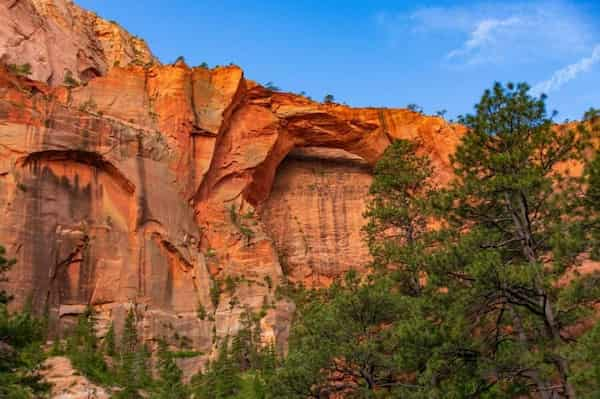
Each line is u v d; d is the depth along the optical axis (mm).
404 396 23078
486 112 24406
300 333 26984
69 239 43500
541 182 22234
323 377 24438
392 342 24391
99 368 35594
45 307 40469
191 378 38969
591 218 21875
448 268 22688
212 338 44125
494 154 23766
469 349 21906
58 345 37156
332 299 27359
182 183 50938
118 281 43969
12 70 48656
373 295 25562
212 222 51875
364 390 23594
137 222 46500
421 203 30016
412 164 35562
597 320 20172
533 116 23938
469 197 23844
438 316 23203
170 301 45438
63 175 45469
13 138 44156
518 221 23469
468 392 21844
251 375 37875
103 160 46969
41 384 24953
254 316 45312
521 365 21312
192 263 47625
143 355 38469
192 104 54438
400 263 31672
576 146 23000
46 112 46031
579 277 21000
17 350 24297
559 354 19141
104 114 51031
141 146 49438
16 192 42500
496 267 20781
